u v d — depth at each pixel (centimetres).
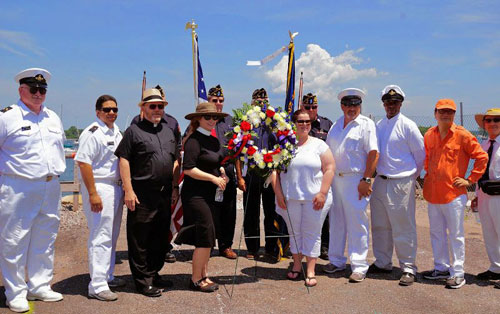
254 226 609
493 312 421
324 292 477
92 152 437
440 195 513
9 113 413
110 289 469
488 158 520
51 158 433
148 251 461
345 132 530
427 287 497
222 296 456
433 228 527
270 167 488
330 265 558
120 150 443
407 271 516
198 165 462
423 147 520
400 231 521
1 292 460
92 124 451
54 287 476
